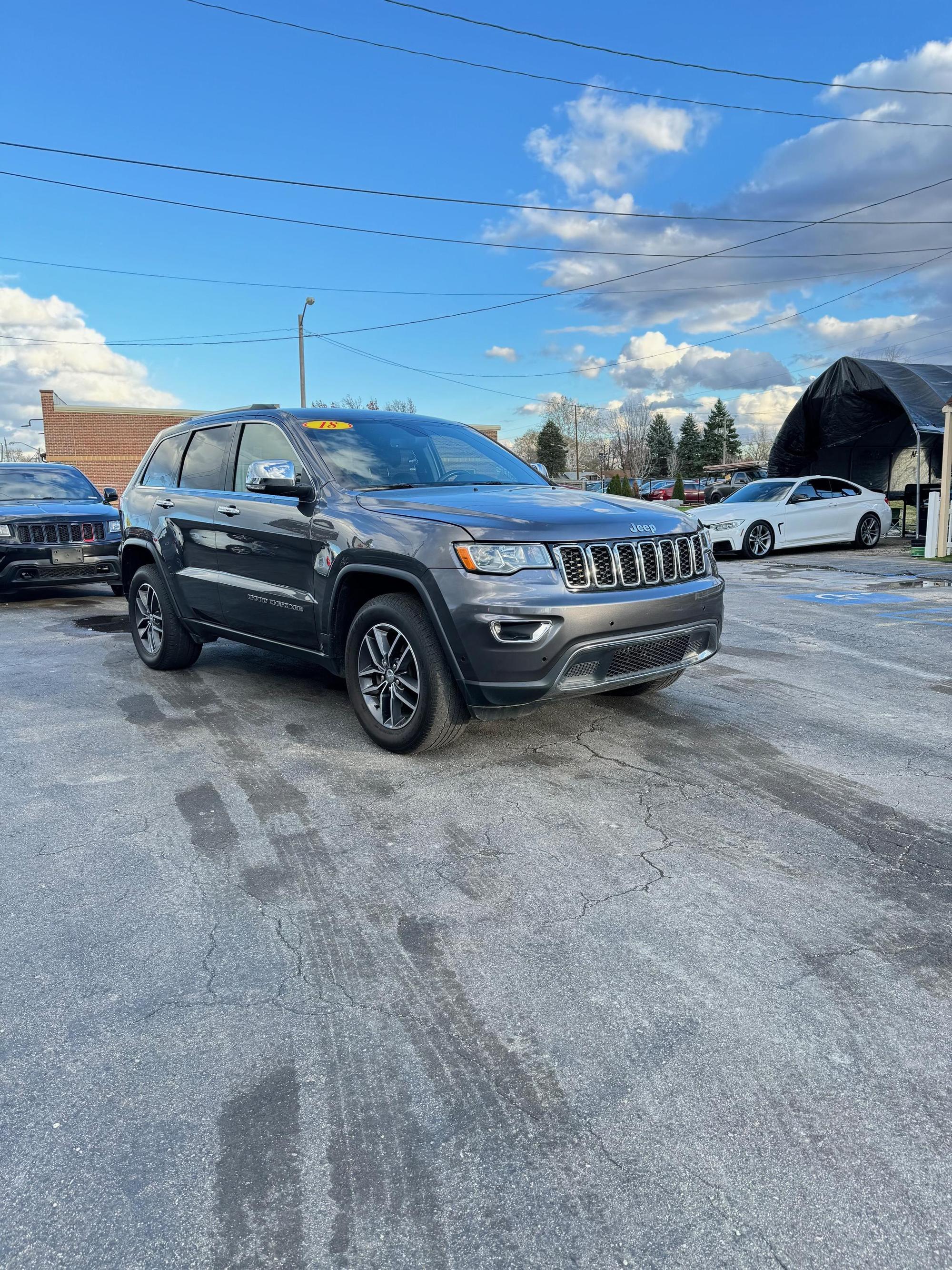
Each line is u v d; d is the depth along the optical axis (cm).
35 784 380
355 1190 161
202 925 258
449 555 353
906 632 732
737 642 691
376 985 226
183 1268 146
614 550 362
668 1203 157
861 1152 168
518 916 259
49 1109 183
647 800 347
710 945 241
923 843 305
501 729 443
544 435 8469
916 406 1566
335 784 372
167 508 555
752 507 1513
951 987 220
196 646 590
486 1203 158
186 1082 191
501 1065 195
